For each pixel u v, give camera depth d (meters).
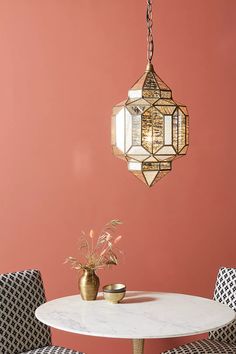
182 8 4.76
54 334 4.62
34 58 4.55
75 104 4.62
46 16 4.56
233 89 4.85
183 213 4.80
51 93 4.58
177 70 4.77
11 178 4.53
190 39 4.78
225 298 4.07
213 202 4.85
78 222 4.64
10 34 4.50
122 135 3.11
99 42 4.64
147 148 3.06
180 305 3.73
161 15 4.73
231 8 4.82
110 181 4.69
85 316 3.50
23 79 4.53
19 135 4.54
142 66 4.71
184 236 4.81
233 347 3.87
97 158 4.67
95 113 4.65
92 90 4.64
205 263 4.84
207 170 4.84
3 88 4.50
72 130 4.62
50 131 4.59
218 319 3.44
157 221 4.77
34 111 4.56
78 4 4.61
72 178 4.63
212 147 4.84
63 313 3.57
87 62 4.63
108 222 4.69
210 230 4.85
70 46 4.60
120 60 4.68
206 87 4.81
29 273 3.98
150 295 3.97
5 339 3.79
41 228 4.58
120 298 3.76
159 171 3.14
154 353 4.76
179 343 4.79
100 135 4.66
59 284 4.61
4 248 4.53
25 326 3.88
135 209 4.73
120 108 3.11
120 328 3.28
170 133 3.07
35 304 3.94
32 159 4.56
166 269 4.79
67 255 4.62
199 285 4.84
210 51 4.81
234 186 4.88
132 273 4.74
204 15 4.79
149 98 3.09
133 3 4.68
